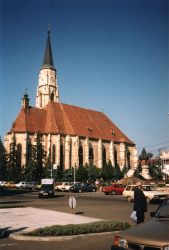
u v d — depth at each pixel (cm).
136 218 1452
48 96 12700
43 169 9294
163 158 9969
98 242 1268
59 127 10650
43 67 13025
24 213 2286
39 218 1988
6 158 9625
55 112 11050
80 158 10631
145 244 716
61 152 10350
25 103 10669
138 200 1450
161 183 6266
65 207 2848
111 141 11588
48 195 4500
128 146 12188
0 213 2292
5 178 9450
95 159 11081
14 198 4425
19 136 10062
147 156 8075
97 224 1530
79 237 1376
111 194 5491
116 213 2317
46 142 10275
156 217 887
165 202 939
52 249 1162
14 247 1209
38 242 1302
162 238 719
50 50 13288
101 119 12406
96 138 11175
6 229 1549
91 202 3488
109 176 9975
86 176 9506
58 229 1406
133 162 12231
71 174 9394
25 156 9800
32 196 4994
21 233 1422
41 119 10831
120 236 774
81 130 11000
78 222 1805
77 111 11738
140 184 1466
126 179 7031
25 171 9206
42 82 12912
